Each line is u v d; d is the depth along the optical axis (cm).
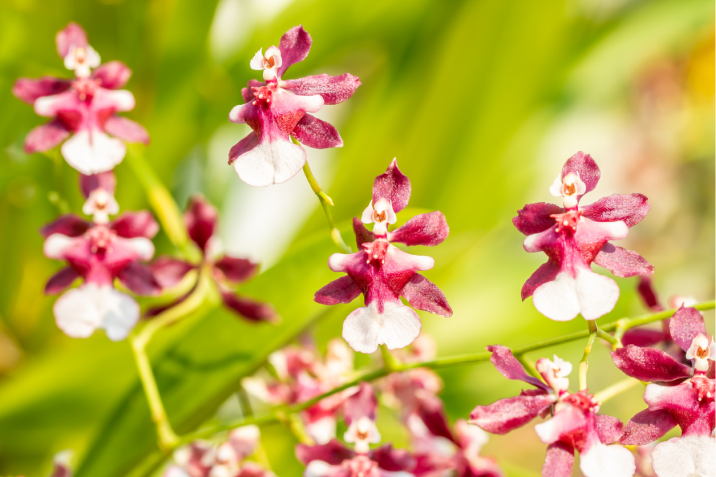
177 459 58
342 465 55
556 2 69
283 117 53
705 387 52
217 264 59
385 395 60
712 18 81
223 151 80
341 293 53
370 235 53
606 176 137
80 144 56
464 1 71
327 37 70
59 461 59
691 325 52
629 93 131
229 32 72
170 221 60
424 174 72
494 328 71
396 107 73
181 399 59
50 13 64
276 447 63
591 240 52
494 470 58
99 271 56
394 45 74
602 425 52
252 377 60
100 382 62
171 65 67
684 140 138
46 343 69
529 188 81
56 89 56
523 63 71
